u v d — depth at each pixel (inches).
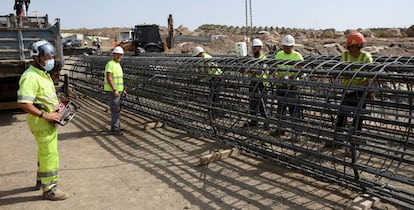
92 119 406.9
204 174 238.2
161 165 257.0
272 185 217.5
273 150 240.5
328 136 198.8
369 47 935.7
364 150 187.9
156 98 355.3
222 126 275.7
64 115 203.0
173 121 339.6
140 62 392.5
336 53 938.1
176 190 215.3
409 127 181.3
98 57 526.0
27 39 388.5
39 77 193.5
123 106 428.1
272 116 240.7
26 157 277.0
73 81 597.9
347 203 190.7
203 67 300.8
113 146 305.4
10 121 394.9
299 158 223.8
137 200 203.6
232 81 272.5
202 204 196.5
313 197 199.8
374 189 187.0
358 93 226.5
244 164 253.4
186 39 1545.3
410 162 173.9
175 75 328.5
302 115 253.1
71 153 287.3
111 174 242.1
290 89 246.1
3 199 205.9
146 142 314.5
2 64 369.7
